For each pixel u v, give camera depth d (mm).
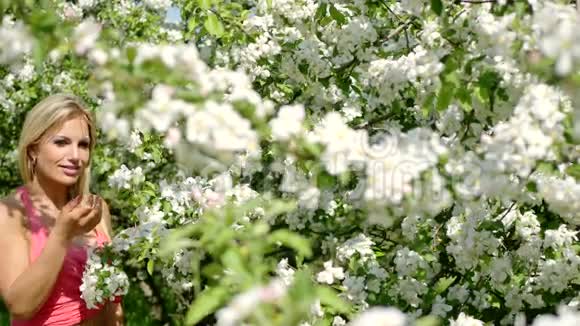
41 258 2531
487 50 2193
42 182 2889
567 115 1845
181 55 1686
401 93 2943
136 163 5254
